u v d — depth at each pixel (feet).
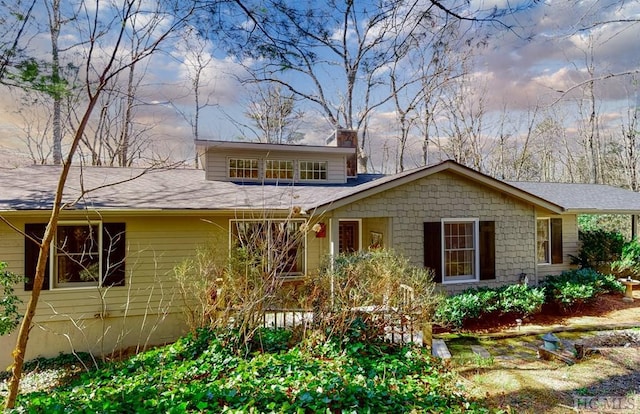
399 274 24.61
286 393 15.08
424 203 32.42
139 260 29.32
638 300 36.52
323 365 18.47
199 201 30.32
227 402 14.42
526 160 97.60
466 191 33.60
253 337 21.24
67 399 15.28
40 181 31.78
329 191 37.09
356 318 21.74
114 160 50.90
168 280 29.96
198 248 29.22
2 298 25.14
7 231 26.37
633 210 40.57
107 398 15.01
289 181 42.19
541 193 45.06
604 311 33.01
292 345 21.24
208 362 19.31
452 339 26.11
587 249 42.45
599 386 18.61
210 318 24.00
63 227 27.73
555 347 22.47
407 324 22.20
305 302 22.44
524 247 35.27
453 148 85.87
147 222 29.66
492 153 93.56
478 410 15.02
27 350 26.81
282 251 22.27
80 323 27.78
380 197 31.32
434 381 17.53
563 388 18.43
